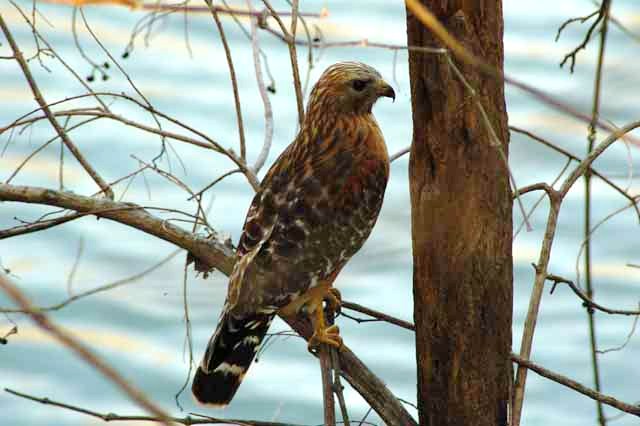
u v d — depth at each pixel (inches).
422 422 368.8
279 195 433.1
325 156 443.2
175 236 386.9
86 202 375.2
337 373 374.0
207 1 390.9
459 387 356.2
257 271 409.7
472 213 340.2
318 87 453.1
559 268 735.7
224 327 403.9
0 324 663.1
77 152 383.6
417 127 341.7
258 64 429.7
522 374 358.3
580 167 371.6
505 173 340.5
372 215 446.3
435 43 325.7
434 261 348.8
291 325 432.5
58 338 177.5
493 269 346.6
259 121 833.5
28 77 374.0
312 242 423.5
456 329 351.3
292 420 639.8
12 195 372.2
